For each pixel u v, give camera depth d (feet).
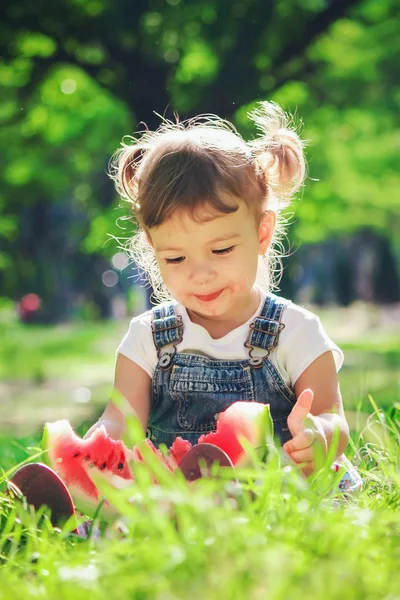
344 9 54.24
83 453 10.61
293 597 6.22
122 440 11.03
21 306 131.13
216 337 12.96
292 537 7.72
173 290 12.34
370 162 76.23
